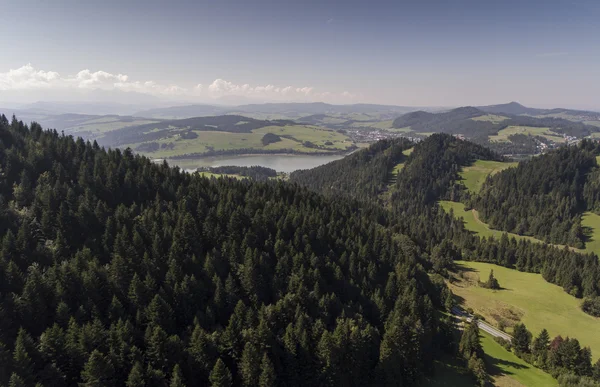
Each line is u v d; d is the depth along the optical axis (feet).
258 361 258.98
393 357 289.12
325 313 313.32
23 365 213.05
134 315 284.00
